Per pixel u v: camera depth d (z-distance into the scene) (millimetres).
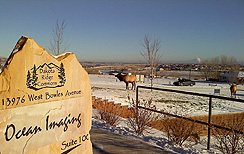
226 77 51594
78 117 2643
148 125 5406
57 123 2336
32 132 2055
